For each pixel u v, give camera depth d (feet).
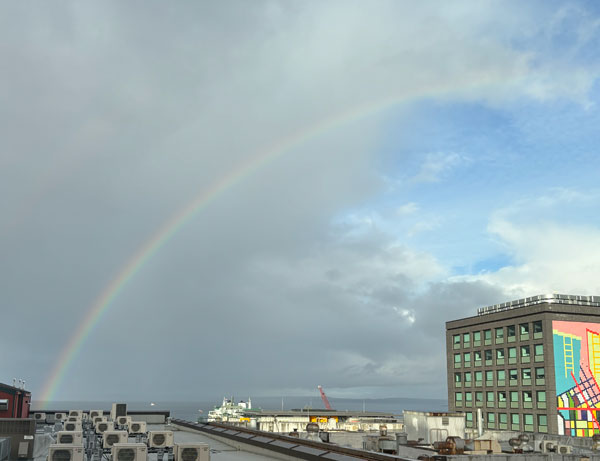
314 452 102.99
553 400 375.45
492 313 434.30
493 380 426.51
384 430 205.87
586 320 391.24
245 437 133.90
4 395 226.58
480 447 159.94
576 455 157.28
